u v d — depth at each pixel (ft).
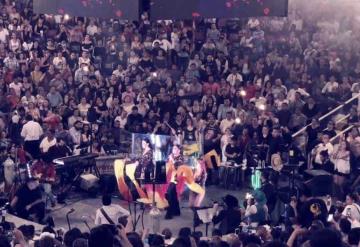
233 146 85.40
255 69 105.81
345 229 47.96
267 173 79.97
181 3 72.69
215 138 86.43
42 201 72.18
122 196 78.54
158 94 96.43
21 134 86.69
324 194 79.51
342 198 79.61
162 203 77.10
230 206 62.80
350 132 86.02
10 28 111.14
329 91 100.01
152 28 113.39
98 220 61.87
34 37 111.45
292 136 89.40
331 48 111.55
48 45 107.86
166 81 102.68
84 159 81.41
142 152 76.79
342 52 110.93
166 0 72.69
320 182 79.15
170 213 76.18
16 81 98.58
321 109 95.66
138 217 70.54
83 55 105.19
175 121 89.40
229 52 111.24
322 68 104.83
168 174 76.79
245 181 85.66
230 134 85.97
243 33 112.98
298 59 106.22
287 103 93.91
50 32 112.16
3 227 56.54
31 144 86.22
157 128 85.66
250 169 84.84
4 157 81.25
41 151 82.69
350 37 113.19
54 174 78.48
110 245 31.40
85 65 103.19
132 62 107.34
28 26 111.65
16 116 89.20
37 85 101.65
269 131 86.74
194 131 85.20
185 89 99.19
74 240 39.37
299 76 103.86
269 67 105.70
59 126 86.28
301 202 63.21
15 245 45.29
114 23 112.98
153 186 74.54
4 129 90.12
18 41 109.19
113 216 61.77
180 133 82.48
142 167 76.18
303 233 41.27
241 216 64.64
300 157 83.97
